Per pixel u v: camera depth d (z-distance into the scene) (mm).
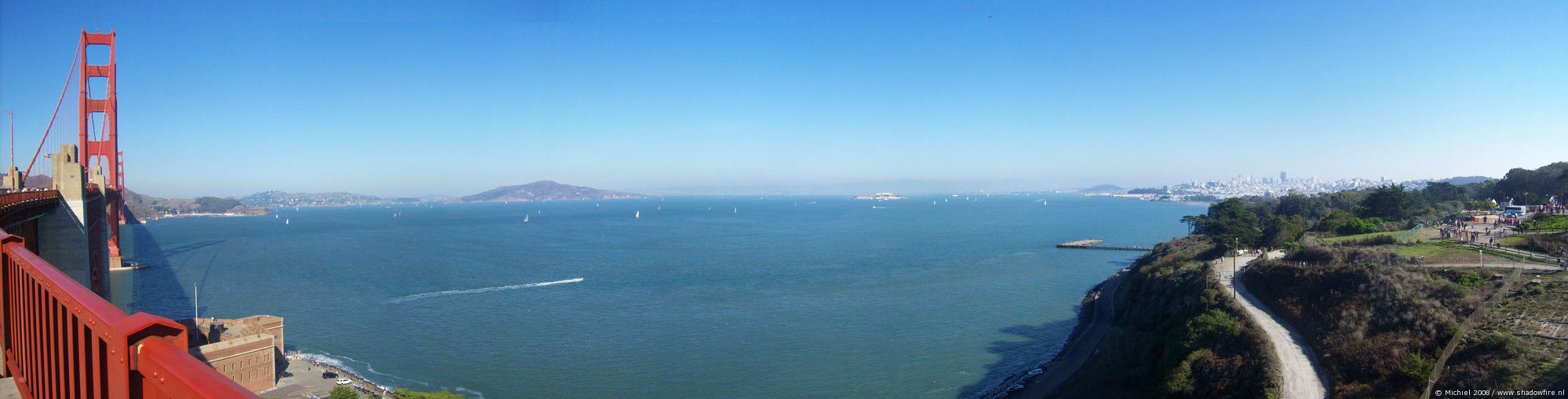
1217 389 35062
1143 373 43312
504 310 77750
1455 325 31188
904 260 120938
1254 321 39906
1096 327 63688
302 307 81062
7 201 30078
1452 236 51188
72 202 46625
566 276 104000
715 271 108188
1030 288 90125
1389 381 30000
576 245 159750
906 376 53500
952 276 101125
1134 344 49531
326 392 51375
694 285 94125
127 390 5738
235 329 55250
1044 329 66562
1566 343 26844
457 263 122188
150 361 5566
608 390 51438
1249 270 52594
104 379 6508
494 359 58812
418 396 44188
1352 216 85000
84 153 98562
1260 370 34000
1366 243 54938
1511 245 44688
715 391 50781
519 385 52625
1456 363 28984
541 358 58844
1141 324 53594
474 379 54125
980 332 66125
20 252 10531
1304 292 41969
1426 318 32562
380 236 191500
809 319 72188
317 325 71562
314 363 58188
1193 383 36938
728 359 58156
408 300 84312
